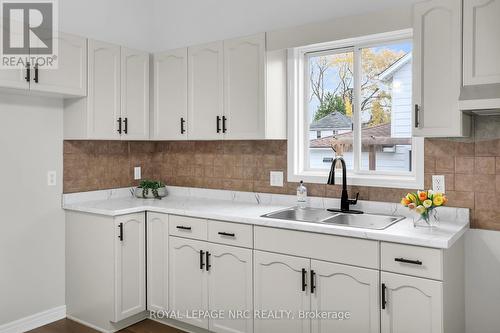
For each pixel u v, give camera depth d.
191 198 3.63
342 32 2.61
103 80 3.22
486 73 2.11
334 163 2.79
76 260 3.24
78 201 3.38
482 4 2.11
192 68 3.30
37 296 3.17
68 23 3.32
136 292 3.14
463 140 2.50
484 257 2.46
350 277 2.28
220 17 3.57
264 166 3.30
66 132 3.28
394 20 2.44
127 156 3.76
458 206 2.52
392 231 2.21
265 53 2.91
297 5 3.16
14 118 3.00
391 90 2.93
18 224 3.04
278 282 2.54
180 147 3.79
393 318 2.15
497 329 2.44
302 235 2.43
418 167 2.65
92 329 3.12
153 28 3.98
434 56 2.25
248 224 2.64
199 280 2.90
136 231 3.13
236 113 3.06
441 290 2.01
